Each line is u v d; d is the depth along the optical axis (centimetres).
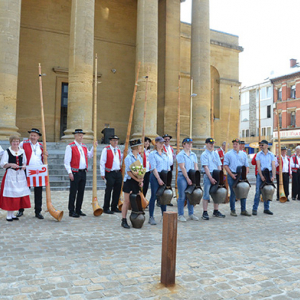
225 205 954
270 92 3944
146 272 387
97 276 370
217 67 2405
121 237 550
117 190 791
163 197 659
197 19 1781
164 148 937
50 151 1263
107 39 2016
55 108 1855
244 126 4350
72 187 718
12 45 1316
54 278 360
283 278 382
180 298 321
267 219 753
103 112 1978
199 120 1738
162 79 2067
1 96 1291
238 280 372
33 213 744
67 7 1908
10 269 383
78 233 570
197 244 518
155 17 1599
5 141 1236
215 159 753
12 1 1320
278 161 1109
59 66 1869
